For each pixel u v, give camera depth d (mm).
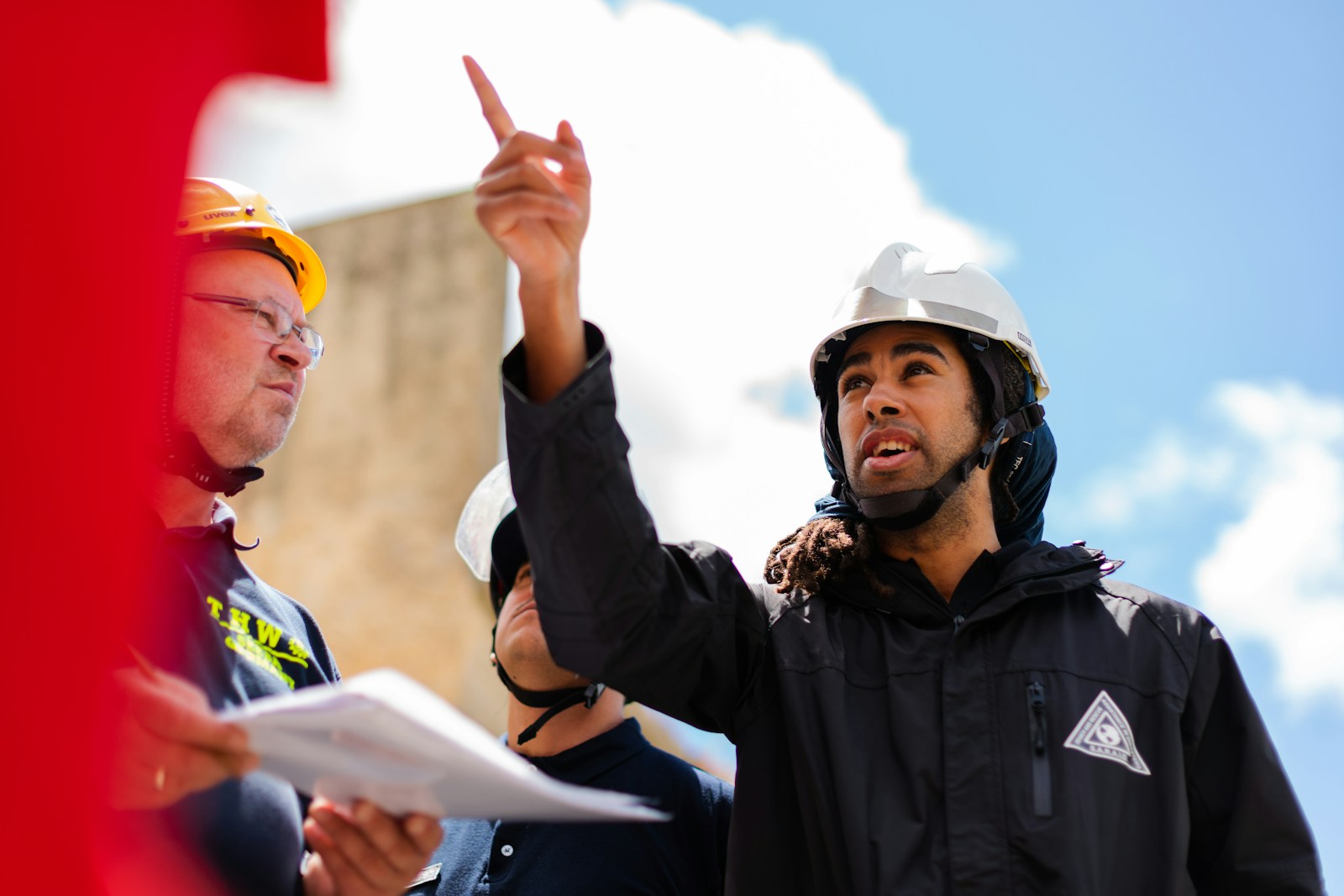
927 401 3027
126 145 1615
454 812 2238
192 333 2822
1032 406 3170
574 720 3422
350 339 10102
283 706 1935
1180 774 2639
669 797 3303
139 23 1613
